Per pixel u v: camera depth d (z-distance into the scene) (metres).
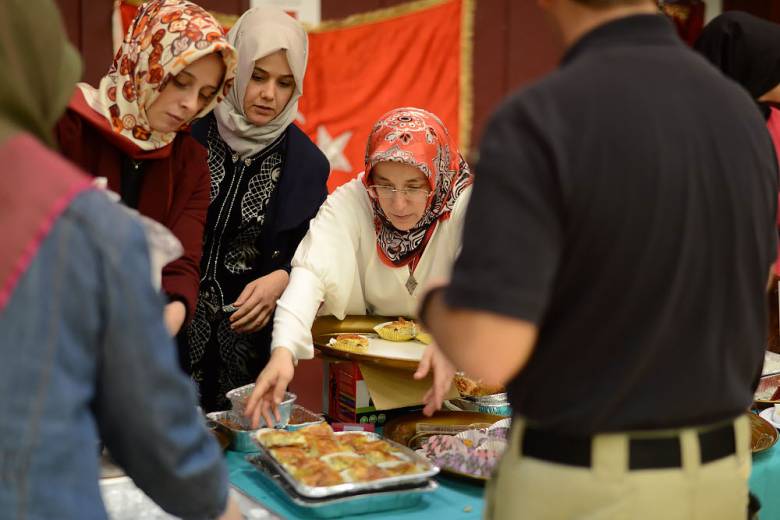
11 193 0.70
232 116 2.02
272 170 2.08
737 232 0.87
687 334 0.86
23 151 0.72
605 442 0.87
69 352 0.70
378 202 1.72
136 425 0.75
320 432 1.42
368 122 3.92
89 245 0.71
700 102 0.86
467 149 4.14
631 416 0.85
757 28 2.38
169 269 1.65
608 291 0.83
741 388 0.92
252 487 1.34
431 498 1.31
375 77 3.92
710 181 0.84
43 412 0.68
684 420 0.87
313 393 3.40
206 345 2.04
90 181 0.74
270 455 1.34
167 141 1.64
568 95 0.83
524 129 0.81
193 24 1.58
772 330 2.01
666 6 4.27
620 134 0.81
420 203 1.67
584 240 0.82
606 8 0.89
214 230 2.03
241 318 1.90
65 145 1.54
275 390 1.51
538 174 0.80
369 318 1.80
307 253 1.73
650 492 0.87
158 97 1.59
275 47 1.99
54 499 0.69
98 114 1.59
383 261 1.76
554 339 0.86
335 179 3.91
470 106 4.11
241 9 3.73
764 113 2.49
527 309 0.78
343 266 1.74
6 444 0.68
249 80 2.00
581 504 0.88
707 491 0.89
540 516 0.89
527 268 0.79
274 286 1.94
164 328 0.76
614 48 0.87
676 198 0.82
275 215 2.06
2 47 0.70
